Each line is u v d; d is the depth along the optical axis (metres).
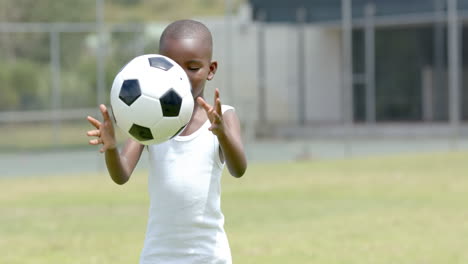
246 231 17.73
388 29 47.91
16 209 22.34
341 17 47.00
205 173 7.43
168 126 7.19
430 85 46.50
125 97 7.14
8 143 41.81
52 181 29.88
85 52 44.06
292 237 16.86
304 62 50.62
